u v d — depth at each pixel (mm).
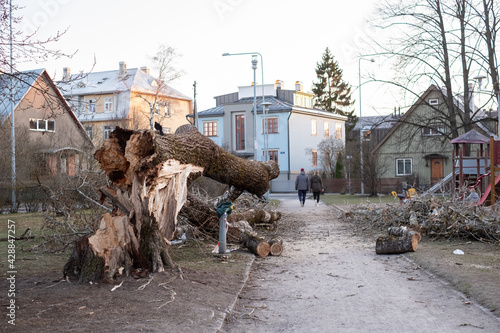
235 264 9406
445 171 45812
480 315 5824
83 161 22156
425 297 6781
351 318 5941
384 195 40938
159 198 8312
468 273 7844
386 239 10531
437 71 27906
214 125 57938
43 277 7848
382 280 8016
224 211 10391
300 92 62781
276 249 10750
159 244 8031
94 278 7281
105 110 52938
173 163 8461
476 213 12094
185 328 5273
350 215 18562
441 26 27359
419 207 14133
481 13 26422
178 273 7848
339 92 85562
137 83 54750
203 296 6707
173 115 59969
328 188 50344
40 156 25438
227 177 10758
